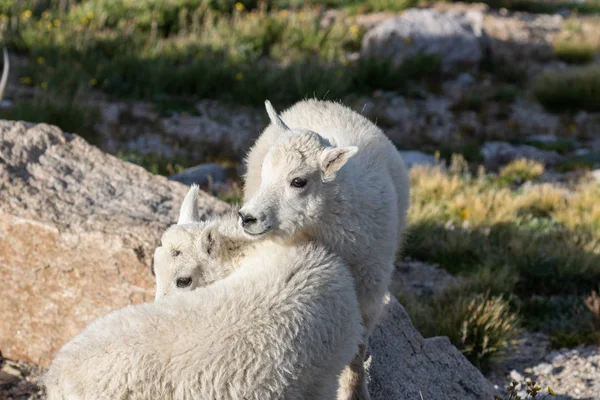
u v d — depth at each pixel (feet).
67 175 38.40
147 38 117.19
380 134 31.55
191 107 100.12
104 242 33.19
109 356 19.51
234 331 20.47
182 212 28.25
